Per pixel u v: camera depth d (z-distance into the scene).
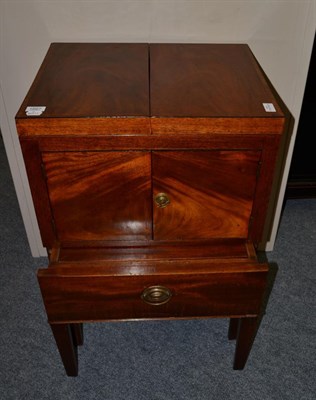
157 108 0.79
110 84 0.87
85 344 1.23
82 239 0.92
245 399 1.10
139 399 1.10
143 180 0.83
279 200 1.41
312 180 1.69
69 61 0.97
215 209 0.89
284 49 1.13
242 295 0.92
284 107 1.23
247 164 0.82
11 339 1.24
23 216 1.41
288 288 1.39
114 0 1.04
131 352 1.21
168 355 1.20
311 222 1.66
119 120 0.76
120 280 0.88
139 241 0.93
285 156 1.32
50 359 1.19
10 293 1.38
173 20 1.07
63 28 1.08
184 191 0.85
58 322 0.95
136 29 1.08
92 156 0.80
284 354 1.20
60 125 0.76
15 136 1.25
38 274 0.86
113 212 0.88
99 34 1.09
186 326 1.28
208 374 1.16
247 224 0.91
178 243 0.95
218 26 1.09
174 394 1.11
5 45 1.09
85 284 0.88
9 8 1.04
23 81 1.16
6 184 1.87
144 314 0.95
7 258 1.51
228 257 0.92
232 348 1.22
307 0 1.05
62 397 1.10
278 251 1.53
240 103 0.81
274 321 1.29
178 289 0.90
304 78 1.17
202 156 0.81
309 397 1.10
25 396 1.11
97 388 1.12
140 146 0.79
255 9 1.07
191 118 0.76
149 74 0.91
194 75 0.91
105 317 0.95
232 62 0.98
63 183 0.83
